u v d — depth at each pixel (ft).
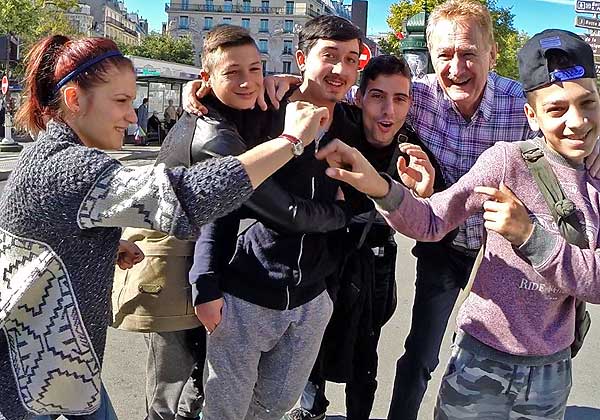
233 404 8.84
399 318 17.81
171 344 9.76
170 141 8.54
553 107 6.84
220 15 320.09
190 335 9.79
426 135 10.50
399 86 9.39
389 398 13.39
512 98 10.31
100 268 6.73
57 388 6.82
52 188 6.30
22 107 7.06
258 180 6.50
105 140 6.93
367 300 10.16
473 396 7.53
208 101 8.82
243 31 8.75
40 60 6.84
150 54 199.21
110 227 6.59
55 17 108.17
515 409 7.50
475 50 9.53
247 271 8.50
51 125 6.73
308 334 8.87
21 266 6.57
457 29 9.53
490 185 7.23
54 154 6.44
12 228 6.54
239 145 8.11
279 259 8.48
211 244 8.40
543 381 7.34
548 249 6.48
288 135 6.79
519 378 7.32
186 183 6.19
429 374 10.97
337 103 9.80
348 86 9.30
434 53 9.95
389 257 10.78
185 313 9.14
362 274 9.95
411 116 10.49
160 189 6.10
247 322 8.56
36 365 6.74
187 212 6.14
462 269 10.35
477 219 9.94
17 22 90.33
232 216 8.54
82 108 6.75
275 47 317.22
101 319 6.91
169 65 81.71
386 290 10.83
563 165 7.14
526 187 7.16
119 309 9.14
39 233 6.44
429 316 10.69
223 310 8.56
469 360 7.56
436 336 10.78
